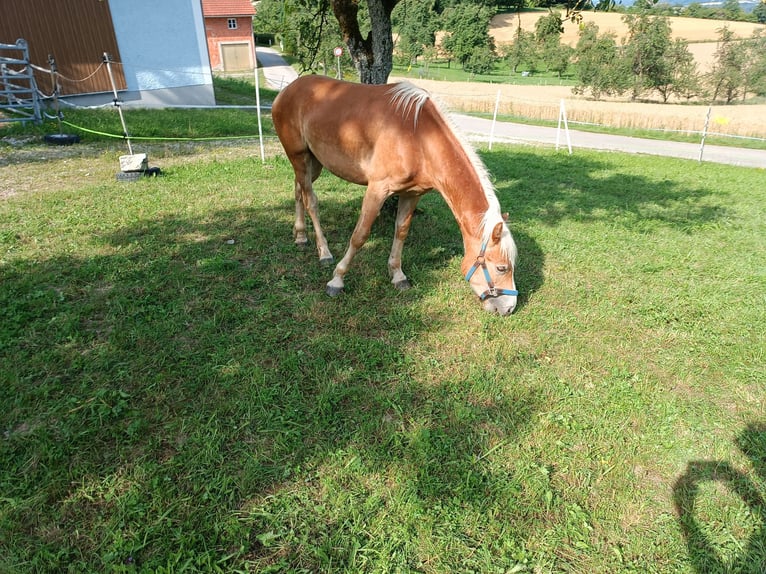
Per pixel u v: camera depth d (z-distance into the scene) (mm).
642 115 23031
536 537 2350
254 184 7715
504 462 2762
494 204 3613
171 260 4902
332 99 4242
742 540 2389
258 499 2461
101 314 3943
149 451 2678
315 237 5570
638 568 2244
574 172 10773
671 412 3217
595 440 2951
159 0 15578
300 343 3701
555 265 5457
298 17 7465
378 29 6078
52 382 3152
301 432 2871
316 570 2162
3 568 2061
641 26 30875
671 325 4316
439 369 3520
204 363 3408
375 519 2371
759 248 6254
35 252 4941
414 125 3764
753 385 3551
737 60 30031
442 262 5238
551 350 3865
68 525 2293
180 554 2137
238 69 36531
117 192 7027
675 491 2646
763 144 19219
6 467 2539
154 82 16484
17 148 9711
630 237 6461
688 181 10477
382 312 4223
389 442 2842
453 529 2354
